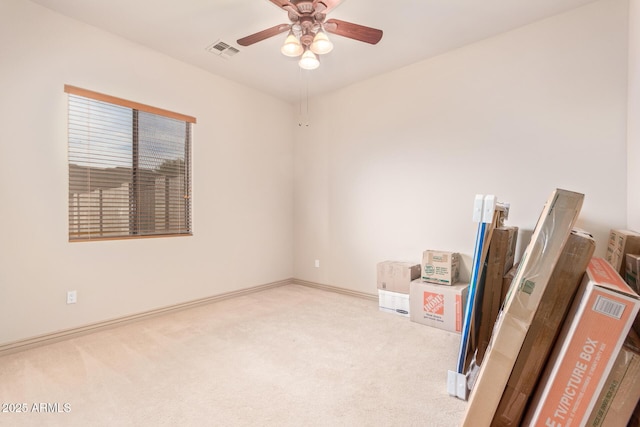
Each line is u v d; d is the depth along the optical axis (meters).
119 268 2.98
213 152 3.77
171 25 2.78
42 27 2.51
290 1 1.99
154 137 3.27
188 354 2.39
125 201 3.06
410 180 3.55
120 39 2.96
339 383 1.99
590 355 0.99
